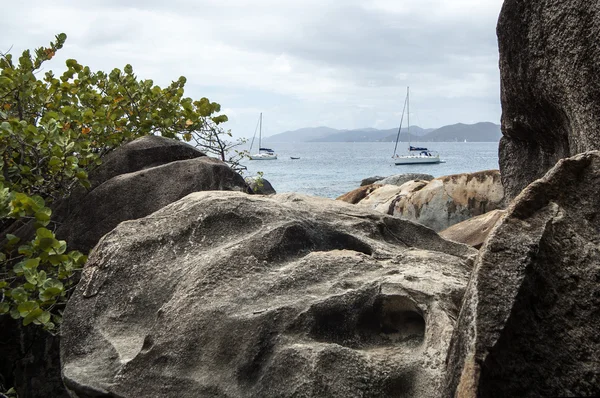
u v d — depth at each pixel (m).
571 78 4.92
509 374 2.72
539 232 2.98
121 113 8.92
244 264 4.10
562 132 5.72
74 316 4.27
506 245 2.96
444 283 3.82
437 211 10.82
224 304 3.84
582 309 2.81
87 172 7.42
